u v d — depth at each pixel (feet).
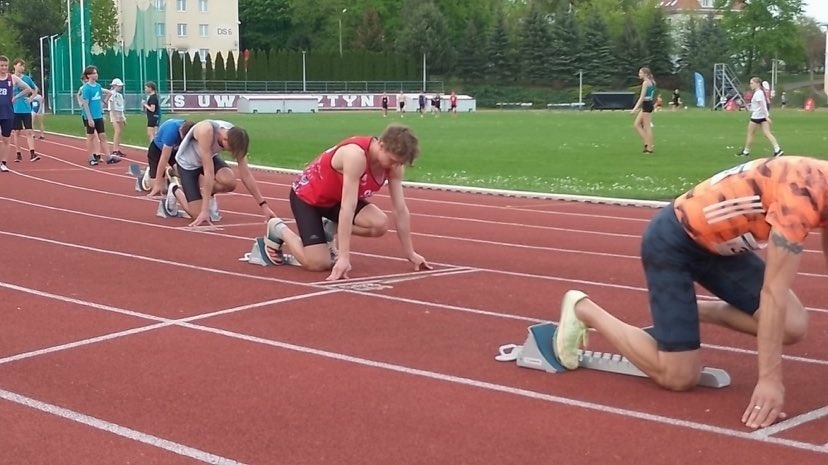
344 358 19.90
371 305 24.89
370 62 251.19
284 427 15.76
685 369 17.13
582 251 34.60
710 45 264.72
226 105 217.97
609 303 25.49
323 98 226.58
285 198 50.70
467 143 94.17
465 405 16.88
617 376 18.62
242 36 304.30
